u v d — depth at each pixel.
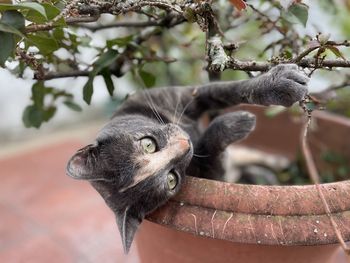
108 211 0.80
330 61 0.33
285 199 0.34
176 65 0.74
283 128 0.63
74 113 1.14
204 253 0.39
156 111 0.47
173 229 0.37
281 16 0.40
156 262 0.44
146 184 0.38
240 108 0.63
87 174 0.39
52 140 1.07
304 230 0.33
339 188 0.35
